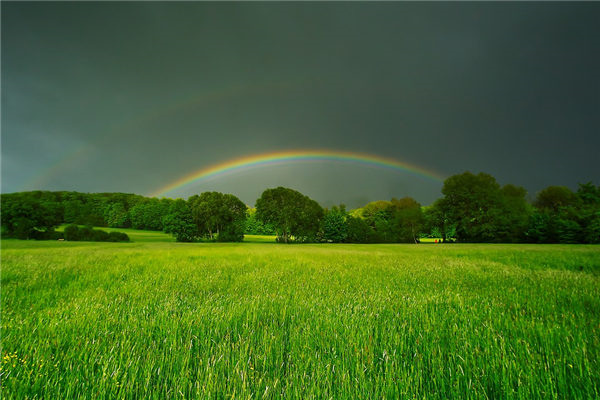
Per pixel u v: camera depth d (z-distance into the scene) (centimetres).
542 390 190
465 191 5947
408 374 206
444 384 196
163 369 215
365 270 930
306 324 322
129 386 186
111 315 362
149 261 1211
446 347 263
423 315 362
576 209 5053
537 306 422
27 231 5859
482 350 254
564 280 683
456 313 370
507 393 184
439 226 6606
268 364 228
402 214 7412
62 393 188
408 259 1426
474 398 187
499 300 468
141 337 282
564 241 4772
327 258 1491
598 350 245
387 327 316
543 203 5956
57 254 1661
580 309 401
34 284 629
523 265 1088
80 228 6072
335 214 7625
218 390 185
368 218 9038
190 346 248
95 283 659
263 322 345
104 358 226
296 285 627
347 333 290
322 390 188
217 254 1750
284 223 6862
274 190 7206
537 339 282
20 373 206
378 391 187
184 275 793
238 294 525
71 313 377
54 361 230
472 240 6003
